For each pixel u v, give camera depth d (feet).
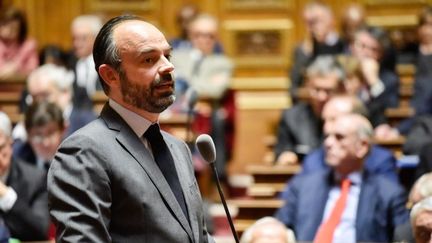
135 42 17.93
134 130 18.42
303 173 39.70
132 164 17.88
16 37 61.67
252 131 63.46
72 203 17.26
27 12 71.67
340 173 36.76
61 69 49.52
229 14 71.61
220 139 52.54
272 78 70.79
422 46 57.41
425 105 53.01
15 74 59.36
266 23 71.20
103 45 18.20
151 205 17.66
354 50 55.26
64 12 72.02
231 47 71.41
